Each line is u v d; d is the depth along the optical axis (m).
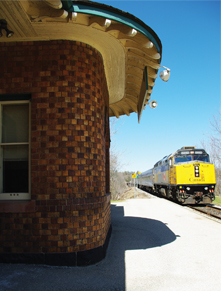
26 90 5.11
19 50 5.19
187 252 5.76
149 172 34.94
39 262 4.73
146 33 4.94
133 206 14.90
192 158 19.34
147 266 4.83
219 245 6.37
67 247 4.79
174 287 3.94
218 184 35.84
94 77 5.50
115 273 4.46
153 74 6.84
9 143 5.21
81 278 4.20
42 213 4.82
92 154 5.26
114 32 5.16
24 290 3.72
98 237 5.15
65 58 5.15
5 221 4.86
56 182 4.91
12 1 4.01
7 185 5.22
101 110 5.79
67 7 4.23
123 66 6.86
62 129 5.02
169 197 22.25
